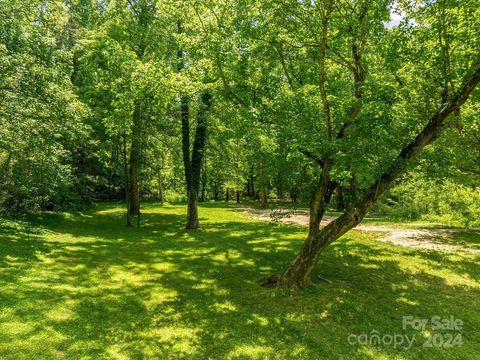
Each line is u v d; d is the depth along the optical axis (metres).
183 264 11.56
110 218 22.64
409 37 8.95
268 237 16.48
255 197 47.22
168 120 20.31
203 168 40.72
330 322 7.13
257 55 9.88
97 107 19.84
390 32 8.97
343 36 8.66
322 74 8.23
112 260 11.75
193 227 19.22
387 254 12.45
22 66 11.81
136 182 24.92
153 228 19.23
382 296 8.55
